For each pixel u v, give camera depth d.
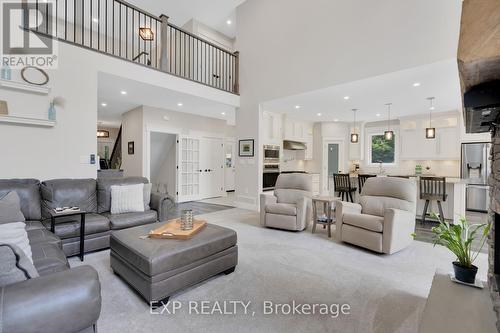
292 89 4.99
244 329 1.60
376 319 1.71
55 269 1.63
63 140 3.36
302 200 3.83
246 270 2.48
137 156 6.24
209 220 4.68
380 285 2.19
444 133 6.08
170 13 6.22
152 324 1.65
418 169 6.51
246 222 4.52
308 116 7.19
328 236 3.63
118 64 3.90
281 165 7.14
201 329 1.60
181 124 6.90
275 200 4.24
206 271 2.15
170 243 2.05
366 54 3.95
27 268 0.99
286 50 5.09
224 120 8.21
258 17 5.63
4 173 2.94
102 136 10.30
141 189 3.55
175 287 1.92
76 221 2.82
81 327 0.96
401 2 3.59
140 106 6.12
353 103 5.56
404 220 3.00
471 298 1.41
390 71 3.70
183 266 1.98
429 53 3.37
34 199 2.83
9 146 2.98
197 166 7.36
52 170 3.28
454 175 6.12
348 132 7.86
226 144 9.08
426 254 2.94
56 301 0.89
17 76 3.02
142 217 3.29
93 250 2.89
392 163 7.21
